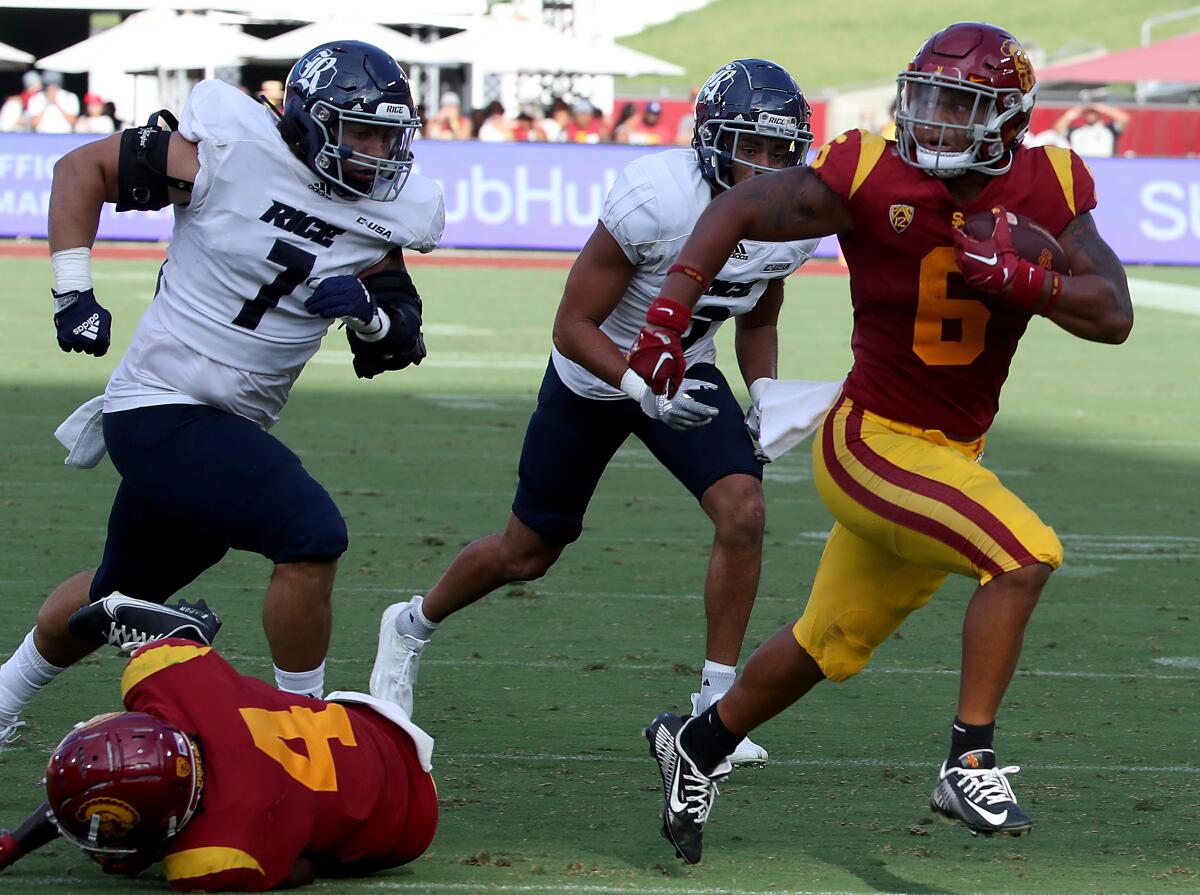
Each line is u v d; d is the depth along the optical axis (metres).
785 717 17.30
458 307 56.56
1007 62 11.41
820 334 52.22
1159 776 15.43
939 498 11.64
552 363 16.75
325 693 17.61
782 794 14.71
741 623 15.84
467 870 12.30
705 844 13.21
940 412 12.12
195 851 10.90
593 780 14.95
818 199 11.84
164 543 14.34
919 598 12.43
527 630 20.67
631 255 15.80
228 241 13.83
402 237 14.29
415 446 33.31
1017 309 11.41
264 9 84.50
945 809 11.45
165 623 12.74
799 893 11.99
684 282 12.08
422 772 12.16
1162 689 18.67
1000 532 11.40
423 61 86.69
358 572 23.16
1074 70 96.50
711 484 15.86
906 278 11.80
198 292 14.00
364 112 13.56
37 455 31.03
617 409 16.30
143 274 60.88
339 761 11.51
